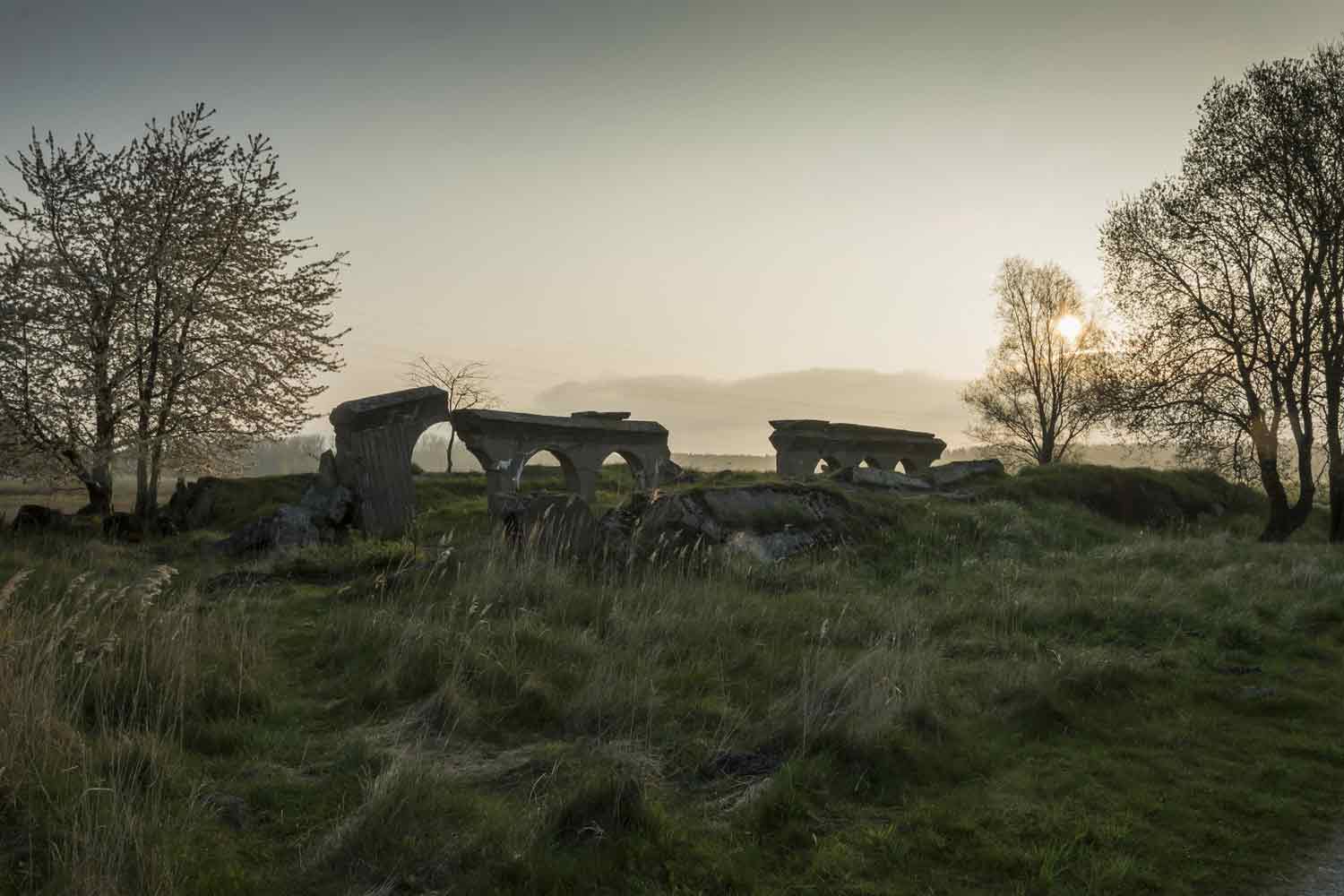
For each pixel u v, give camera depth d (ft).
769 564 41.47
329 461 55.26
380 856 13.92
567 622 29.27
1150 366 74.23
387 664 23.77
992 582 38.91
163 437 63.52
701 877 13.89
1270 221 69.46
